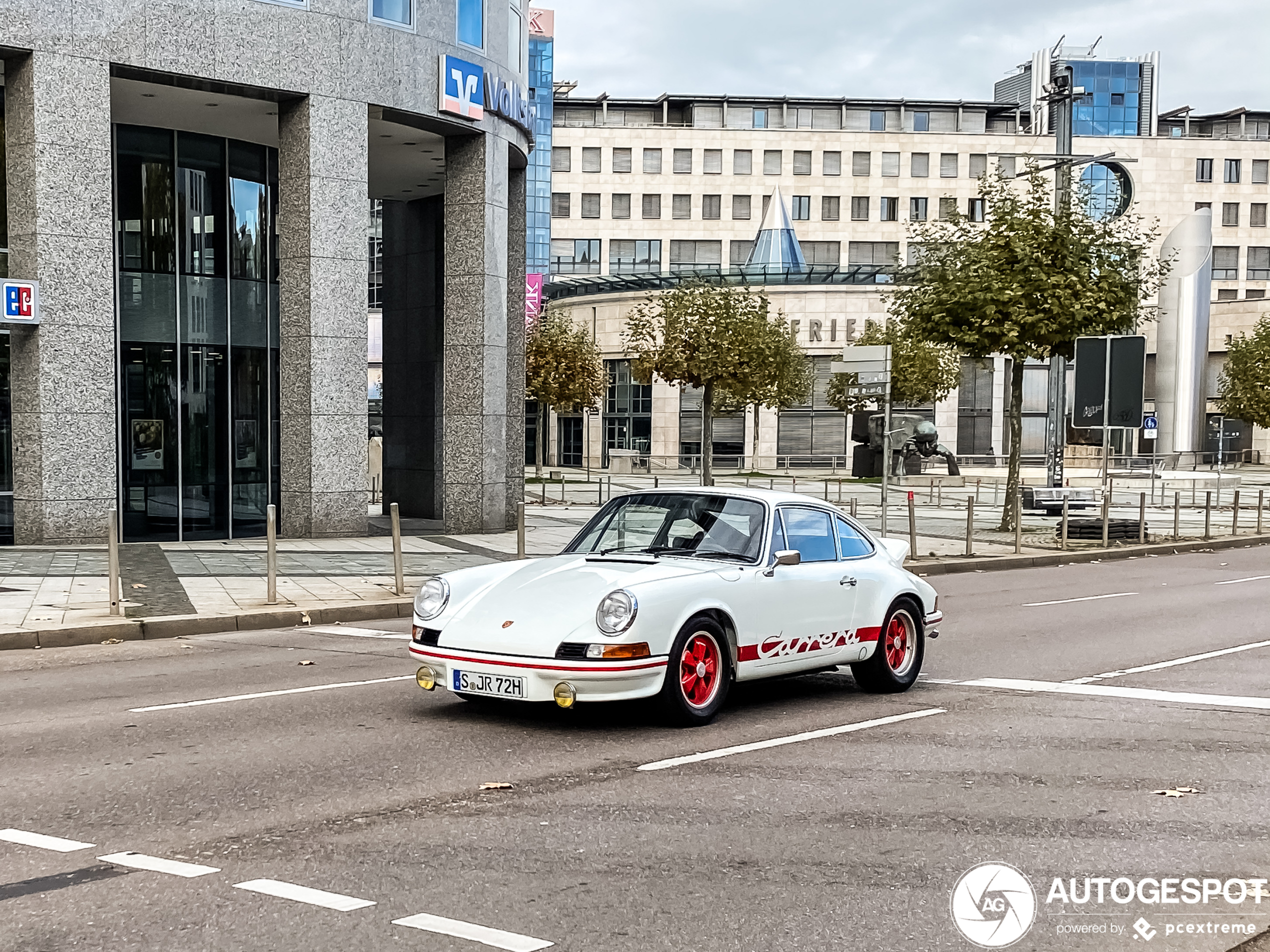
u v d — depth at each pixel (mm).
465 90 23906
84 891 4695
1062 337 24938
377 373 71625
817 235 92375
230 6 20891
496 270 25094
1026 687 9719
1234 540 26969
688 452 68000
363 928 4332
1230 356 66750
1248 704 9008
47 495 19672
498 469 25281
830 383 59219
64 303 19625
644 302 63438
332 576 16766
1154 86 110188
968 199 92125
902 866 5164
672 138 92500
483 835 5492
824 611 8812
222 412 23719
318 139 22078
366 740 7457
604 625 7391
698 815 5875
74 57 19516
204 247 23594
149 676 9938
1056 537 25812
